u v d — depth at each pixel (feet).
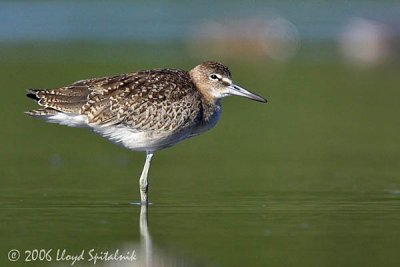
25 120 75.72
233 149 67.05
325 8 119.34
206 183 56.59
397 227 46.39
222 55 105.29
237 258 41.55
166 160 63.72
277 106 81.30
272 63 100.17
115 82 50.57
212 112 53.21
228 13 116.57
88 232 45.55
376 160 63.41
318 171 60.08
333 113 78.84
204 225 46.85
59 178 57.77
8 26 105.91
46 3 113.09
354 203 51.44
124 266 41.06
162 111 50.67
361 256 41.75
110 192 54.19
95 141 70.03
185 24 110.63
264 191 54.44
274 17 113.60
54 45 100.37
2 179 57.31
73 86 50.57
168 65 91.86
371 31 104.32
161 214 49.06
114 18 111.34
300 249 42.78
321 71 95.96
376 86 89.35
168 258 41.73
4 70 88.89
